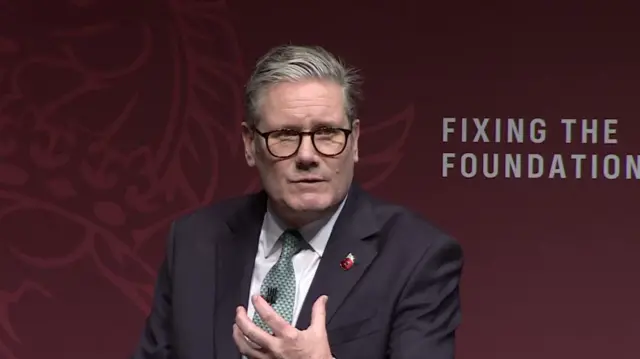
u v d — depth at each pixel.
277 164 6.50
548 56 11.97
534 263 12.05
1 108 12.48
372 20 12.23
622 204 11.92
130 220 12.49
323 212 6.69
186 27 12.39
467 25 12.09
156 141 12.42
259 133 6.56
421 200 12.18
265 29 12.35
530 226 12.05
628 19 11.89
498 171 12.07
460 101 12.11
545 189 12.02
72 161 12.48
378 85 12.21
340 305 6.64
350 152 6.62
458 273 6.92
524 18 12.00
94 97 12.44
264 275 7.04
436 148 12.16
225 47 12.37
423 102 12.17
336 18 12.27
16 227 12.53
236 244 7.24
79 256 12.51
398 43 12.19
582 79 11.93
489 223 12.10
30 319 12.53
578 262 11.99
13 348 12.52
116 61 12.42
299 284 6.86
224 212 7.52
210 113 12.39
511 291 12.08
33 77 12.47
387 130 12.20
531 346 12.05
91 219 12.49
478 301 12.12
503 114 12.04
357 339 6.56
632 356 11.92
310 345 5.84
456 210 12.13
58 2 12.45
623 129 11.90
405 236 6.89
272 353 5.86
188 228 7.49
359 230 6.96
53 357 12.52
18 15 12.48
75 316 12.52
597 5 11.92
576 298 11.99
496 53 12.05
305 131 6.43
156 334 7.27
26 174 12.52
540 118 12.00
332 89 6.47
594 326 11.96
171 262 7.42
